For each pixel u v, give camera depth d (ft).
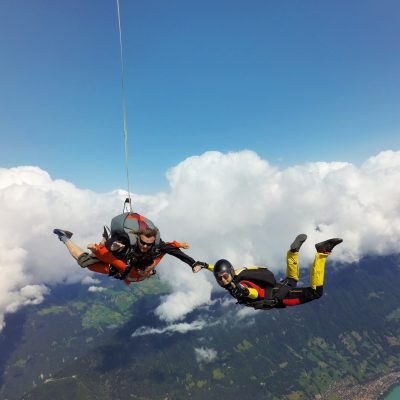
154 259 11.80
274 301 12.94
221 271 12.16
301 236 13.30
